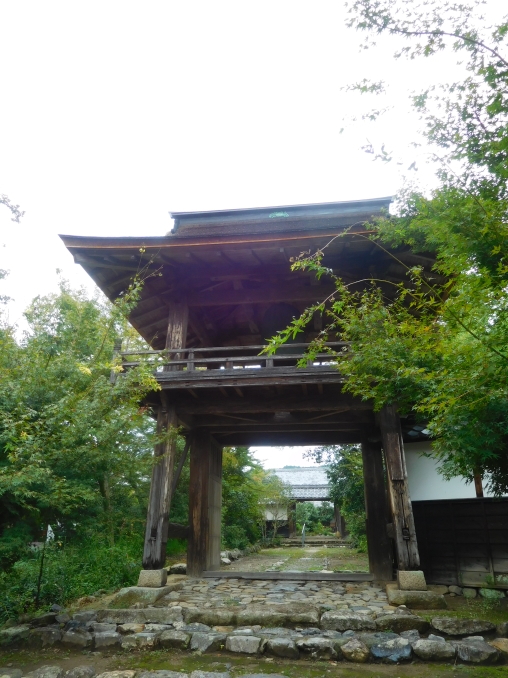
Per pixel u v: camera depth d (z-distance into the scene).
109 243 8.95
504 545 8.09
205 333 12.16
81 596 8.08
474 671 5.12
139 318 11.39
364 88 4.62
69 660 5.74
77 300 13.09
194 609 6.72
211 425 11.00
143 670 5.29
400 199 5.21
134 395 6.79
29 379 5.91
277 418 10.24
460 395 4.01
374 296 6.12
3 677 5.12
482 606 7.07
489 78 4.17
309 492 33.25
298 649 5.64
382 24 4.31
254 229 10.54
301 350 10.90
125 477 10.81
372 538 10.05
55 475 5.83
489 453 5.48
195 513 10.74
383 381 5.76
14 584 7.36
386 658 5.42
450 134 4.61
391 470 8.16
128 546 11.62
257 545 21.17
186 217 11.45
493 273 4.05
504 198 4.11
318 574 9.62
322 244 8.61
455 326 4.18
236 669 5.25
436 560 8.83
